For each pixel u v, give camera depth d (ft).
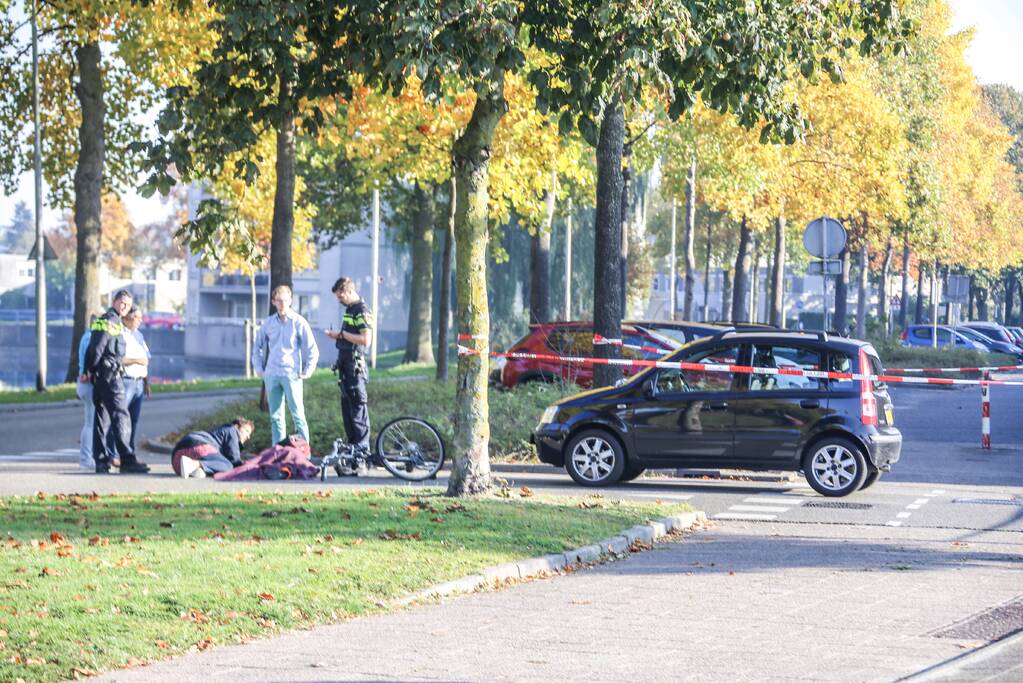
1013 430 94.07
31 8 110.01
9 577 31.32
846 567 39.24
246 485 56.39
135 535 38.47
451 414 74.28
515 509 45.62
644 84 43.96
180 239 48.80
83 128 116.16
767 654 27.53
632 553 41.75
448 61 40.37
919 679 25.46
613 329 71.10
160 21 92.17
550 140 94.48
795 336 58.90
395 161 94.79
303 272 319.47
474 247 48.21
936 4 184.03
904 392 142.20
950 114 214.07
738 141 130.21
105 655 25.23
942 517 50.70
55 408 107.45
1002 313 401.70
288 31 44.62
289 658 26.22
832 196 149.79
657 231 307.37
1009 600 34.24
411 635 28.73
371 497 48.16
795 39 46.55
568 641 28.53
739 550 42.52
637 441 59.00
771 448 57.36
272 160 93.15
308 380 144.25
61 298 499.92
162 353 370.73
